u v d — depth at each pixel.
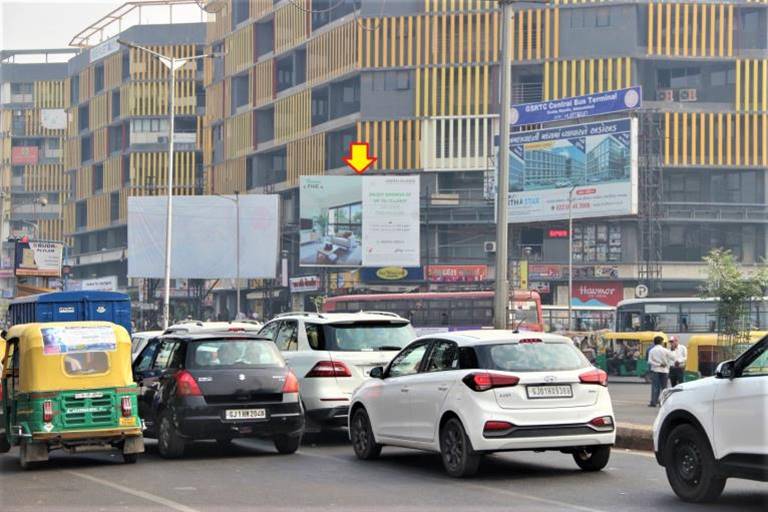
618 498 15.72
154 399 22.03
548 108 104.06
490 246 102.88
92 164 186.75
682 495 15.31
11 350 21.16
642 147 110.44
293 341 24.81
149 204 89.44
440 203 120.88
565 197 98.88
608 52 116.75
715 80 119.31
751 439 13.99
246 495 16.30
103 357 20.30
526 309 71.25
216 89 155.12
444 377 18.11
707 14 116.62
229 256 88.69
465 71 121.69
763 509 14.62
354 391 22.17
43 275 92.88
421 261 121.94
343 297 74.31
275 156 145.50
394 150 122.94
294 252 129.88
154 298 132.12
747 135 115.81
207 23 160.12
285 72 144.50
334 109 131.00
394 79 123.56
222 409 21.11
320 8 134.12
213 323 31.88
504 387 17.22
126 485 17.64
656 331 70.50
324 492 16.53
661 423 15.66
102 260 179.25
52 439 19.70
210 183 158.12
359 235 92.50
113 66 181.00
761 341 14.34
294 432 21.70
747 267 115.75
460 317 70.44
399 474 18.70
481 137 120.56
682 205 116.19
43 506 15.32
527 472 18.72
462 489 16.70
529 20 119.38
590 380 17.67
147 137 173.62
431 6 122.69
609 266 113.62
